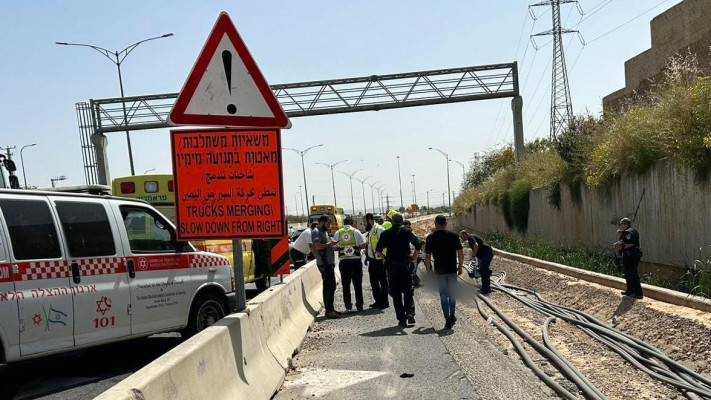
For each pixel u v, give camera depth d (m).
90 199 7.60
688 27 20.73
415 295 15.40
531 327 10.31
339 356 8.68
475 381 7.09
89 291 7.19
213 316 9.14
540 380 7.12
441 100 36.59
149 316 7.99
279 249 12.20
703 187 11.30
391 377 7.42
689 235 11.93
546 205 23.64
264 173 6.08
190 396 4.53
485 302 13.55
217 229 6.11
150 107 35.56
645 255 14.06
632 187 14.73
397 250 11.02
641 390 6.62
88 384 7.27
